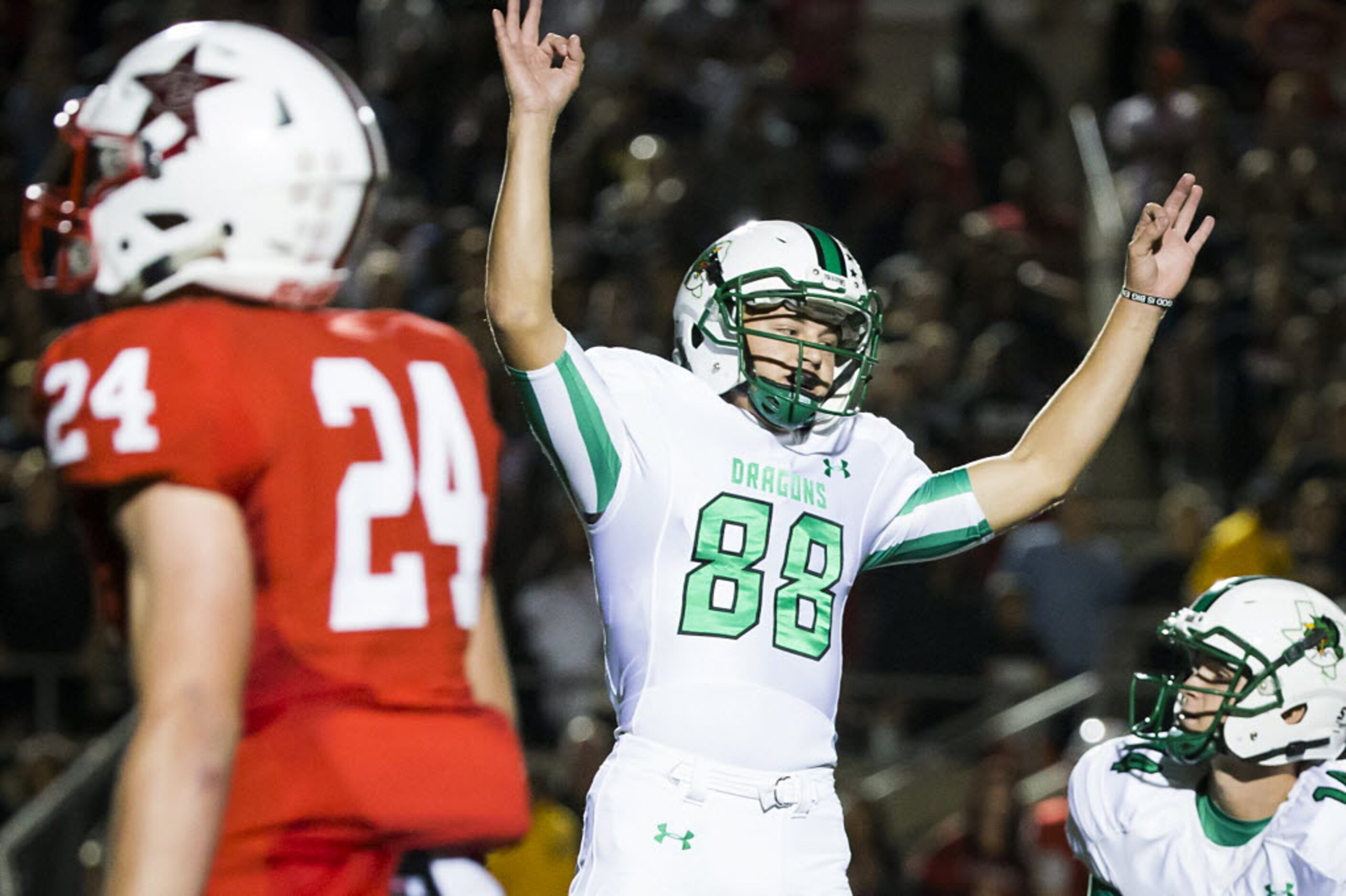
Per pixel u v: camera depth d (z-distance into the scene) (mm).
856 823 27531
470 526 7984
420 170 42062
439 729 7742
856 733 30719
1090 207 44438
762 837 11312
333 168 7887
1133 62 46000
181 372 7324
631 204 39031
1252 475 37188
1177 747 12617
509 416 32656
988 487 12500
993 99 44906
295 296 7945
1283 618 12461
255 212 7758
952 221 41625
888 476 12219
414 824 7570
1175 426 38344
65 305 36500
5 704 29219
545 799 26812
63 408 7402
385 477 7695
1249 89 46000
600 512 11516
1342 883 12320
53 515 29734
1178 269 12781
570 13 45562
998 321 38844
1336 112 45406
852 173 42219
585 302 36562
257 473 7406
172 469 7195
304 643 7504
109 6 45031
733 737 11312
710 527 11508
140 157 7719
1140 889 12875
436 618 7797
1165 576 31891
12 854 26828
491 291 10766
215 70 7812
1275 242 39938
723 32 43594
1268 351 38031
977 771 28438
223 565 7152
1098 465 39219
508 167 10570
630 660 11555
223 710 6984
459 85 42875
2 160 38938
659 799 11289
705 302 11891
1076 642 31406
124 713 29578
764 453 11750
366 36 45875
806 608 11633
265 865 7406
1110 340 12766
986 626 30859
